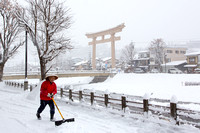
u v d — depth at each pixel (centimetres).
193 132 461
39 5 1244
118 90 2894
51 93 552
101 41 5559
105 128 502
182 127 489
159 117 564
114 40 5222
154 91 2558
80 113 691
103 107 739
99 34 5603
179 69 5756
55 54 1291
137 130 490
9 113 649
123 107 652
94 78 4288
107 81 4412
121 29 4969
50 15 1284
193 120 671
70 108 798
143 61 6806
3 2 1606
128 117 628
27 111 690
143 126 528
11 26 2061
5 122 511
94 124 539
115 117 634
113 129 495
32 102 906
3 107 770
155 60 6350
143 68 6756
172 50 6681
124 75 4384
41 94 547
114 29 5119
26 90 1559
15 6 1274
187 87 2530
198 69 4875
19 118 571
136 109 775
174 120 514
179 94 2134
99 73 4428
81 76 4028
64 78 3941
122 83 3834
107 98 728
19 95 1193
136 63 7062
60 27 1288
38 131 446
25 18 1283
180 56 6806
